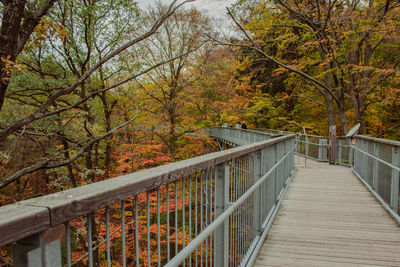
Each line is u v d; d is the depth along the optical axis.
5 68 5.28
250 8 13.96
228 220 2.34
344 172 9.66
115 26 10.16
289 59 17.36
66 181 12.43
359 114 15.77
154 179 1.25
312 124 21.98
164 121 16.53
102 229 5.73
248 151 2.99
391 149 5.33
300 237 4.12
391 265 3.27
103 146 14.59
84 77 7.27
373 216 5.09
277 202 5.63
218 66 19.89
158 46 16.80
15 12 5.35
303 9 13.25
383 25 12.20
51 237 0.79
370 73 15.88
